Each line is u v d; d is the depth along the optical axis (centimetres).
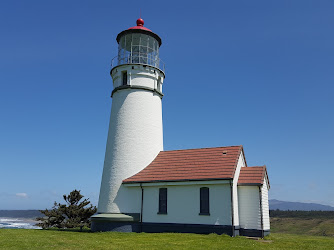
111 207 2416
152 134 2623
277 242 1833
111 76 2853
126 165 2486
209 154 2362
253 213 2086
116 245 1557
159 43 2925
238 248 1506
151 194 2309
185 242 1670
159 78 2827
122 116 2611
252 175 2175
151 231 2230
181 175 2238
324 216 5422
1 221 12031
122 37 2823
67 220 2716
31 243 1539
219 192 2075
